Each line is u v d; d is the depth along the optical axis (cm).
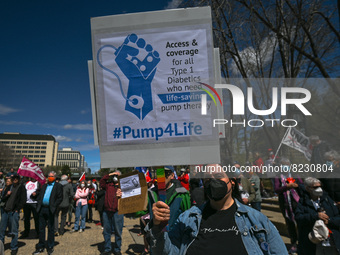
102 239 748
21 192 640
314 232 305
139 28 183
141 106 181
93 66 185
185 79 181
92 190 1073
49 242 600
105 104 182
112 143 179
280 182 466
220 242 162
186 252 168
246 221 169
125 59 183
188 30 182
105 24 184
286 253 164
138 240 713
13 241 616
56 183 630
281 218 691
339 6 777
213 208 180
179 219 187
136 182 195
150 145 178
